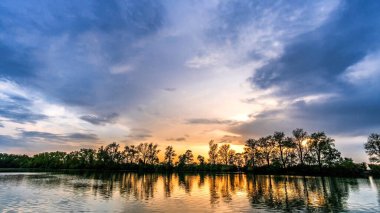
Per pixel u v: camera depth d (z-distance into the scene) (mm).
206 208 29578
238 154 166625
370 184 62656
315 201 35031
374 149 95750
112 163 178375
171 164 184125
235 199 36781
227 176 105375
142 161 187125
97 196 38375
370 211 28234
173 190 48656
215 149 174750
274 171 120750
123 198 36688
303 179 82000
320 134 106812
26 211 26797
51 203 31641
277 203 33344
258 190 49188
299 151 114312
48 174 102625
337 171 102562
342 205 31938
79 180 71250
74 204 31078
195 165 180125
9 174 99750
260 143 129750
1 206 29359
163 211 27562
